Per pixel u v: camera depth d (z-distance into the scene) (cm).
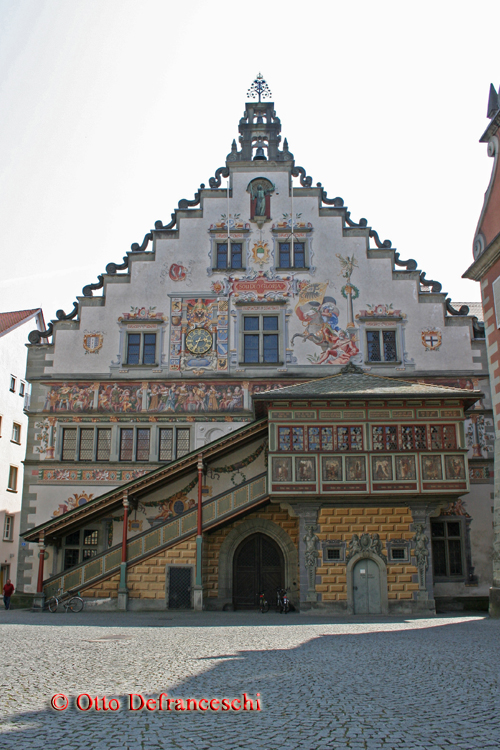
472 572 3105
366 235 3500
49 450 3244
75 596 2781
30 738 677
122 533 3030
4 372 4778
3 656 1228
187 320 3397
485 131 2592
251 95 3712
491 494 3191
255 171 3575
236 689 928
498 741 670
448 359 3362
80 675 1022
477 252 2688
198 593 2786
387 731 709
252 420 3262
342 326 3394
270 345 3388
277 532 3012
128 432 3275
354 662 1182
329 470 2736
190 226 3516
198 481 2877
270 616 2538
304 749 644
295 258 3484
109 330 3394
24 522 3166
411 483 2717
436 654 1285
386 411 2788
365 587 2714
